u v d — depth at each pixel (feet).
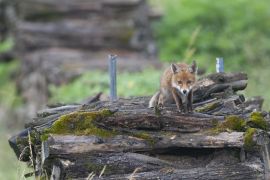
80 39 74.90
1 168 50.52
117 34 75.20
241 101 31.73
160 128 27.96
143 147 27.35
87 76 59.16
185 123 27.96
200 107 30.78
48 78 67.41
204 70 51.21
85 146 26.78
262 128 28.43
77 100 54.75
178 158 27.96
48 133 27.12
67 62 68.39
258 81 56.03
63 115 28.17
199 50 71.36
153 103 31.45
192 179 26.99
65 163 26.55
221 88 32.27
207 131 27.81
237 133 27.55
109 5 75.36
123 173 26.99
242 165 27.48
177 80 31.17
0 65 82.58
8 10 82.84
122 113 27.84
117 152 27.12
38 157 29.58
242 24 74.13
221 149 28.04
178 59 69.05
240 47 70.64
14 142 30.96
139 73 60.23
